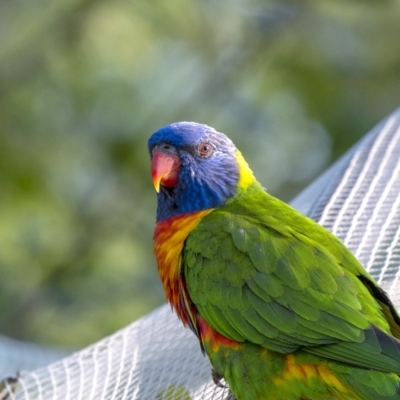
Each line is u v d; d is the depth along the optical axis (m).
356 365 5.96
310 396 6.20
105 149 15.96
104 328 14.73
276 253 6.47
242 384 6.38
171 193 7.36
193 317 6.79
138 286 15.42
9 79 16.25
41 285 15.27
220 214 7.00
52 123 15.95
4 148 14.92
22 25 16.84
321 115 15.55
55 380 7.09
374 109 15.49
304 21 16.28
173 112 16.67
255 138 16.11
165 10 16.56
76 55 16.59
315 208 8.07
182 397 6.92
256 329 6.32
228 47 16.98
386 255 7.43
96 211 15.90
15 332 14.84
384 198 8.05
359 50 15.88
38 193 14.81
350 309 6.17
